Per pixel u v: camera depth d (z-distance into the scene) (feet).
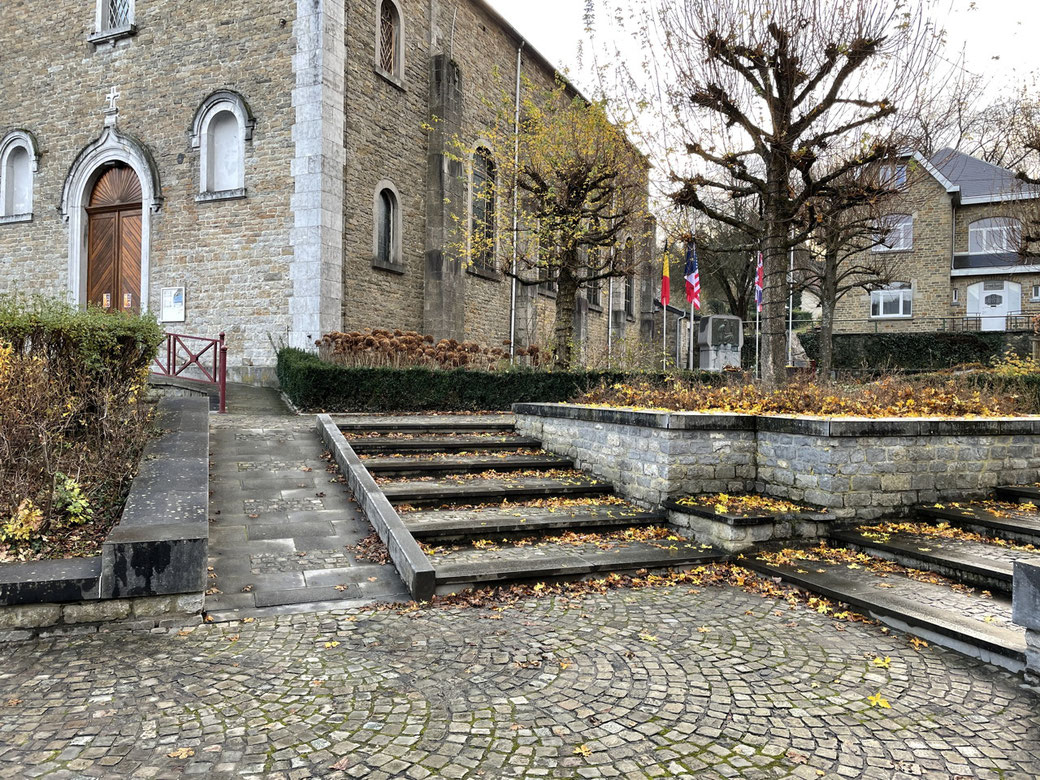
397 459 26.40
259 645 13.35
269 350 46.39
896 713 10.71
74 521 17.01
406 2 54.08
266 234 46.55
